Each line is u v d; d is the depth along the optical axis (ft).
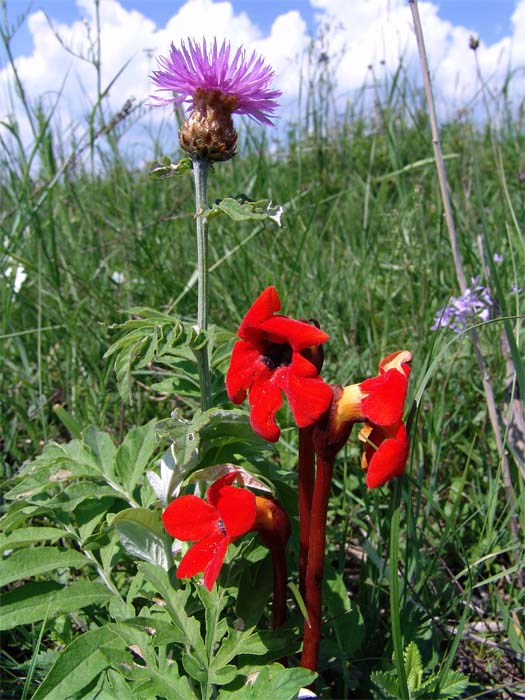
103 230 2.35
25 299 1.72
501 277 1.61
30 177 2.03
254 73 0.85
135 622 0.71
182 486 0.82
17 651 0.95
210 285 1.82
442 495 1.28
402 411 0.62
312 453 0.74
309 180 2.80
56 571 1.03
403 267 1.73
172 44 0.85
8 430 1.39
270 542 0.73
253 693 0.64
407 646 0.85
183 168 0.90
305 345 0.66
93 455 0.92
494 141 1.29
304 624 0.79
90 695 0.72
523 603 0.99
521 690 0.89
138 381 1.48
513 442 1.04
